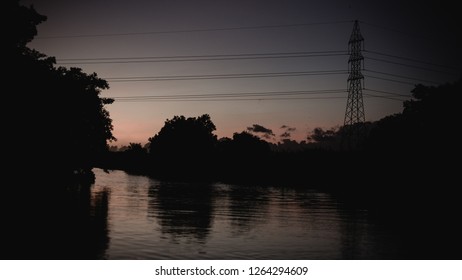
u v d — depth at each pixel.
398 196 44.81
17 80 28.23
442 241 17.72
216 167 111.06
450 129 41.38
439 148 42.16
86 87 40.69
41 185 32.25
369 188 55.34
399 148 48.38
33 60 30.64
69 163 37.19
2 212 22.80
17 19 28.64
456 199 39.47
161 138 129.88
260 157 96.94
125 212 26.08
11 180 28.41
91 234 17.25
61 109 33.28
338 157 70.19
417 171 45.53
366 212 29.70
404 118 48.53
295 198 42.56
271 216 26.70
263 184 70.88
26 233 16.78
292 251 15.23
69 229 18.25
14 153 28.22
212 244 16.22
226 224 22.33
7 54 28.12
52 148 32.47
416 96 45.34
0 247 14.12
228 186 64.06
